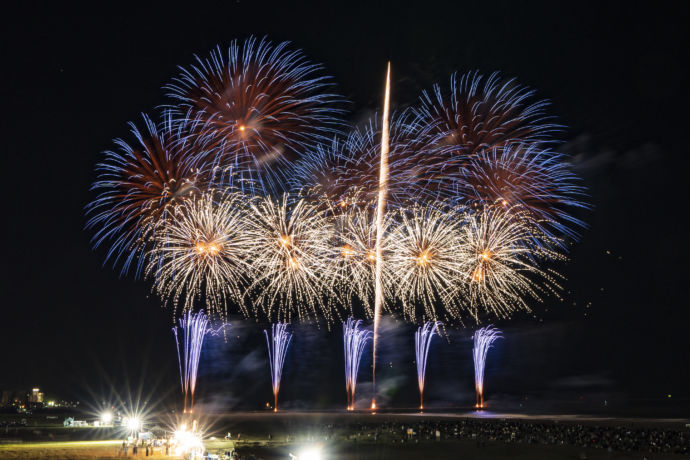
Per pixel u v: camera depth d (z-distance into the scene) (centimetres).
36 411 13662
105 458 5544
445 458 5672
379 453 6022
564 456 5594
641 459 5400
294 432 8212
